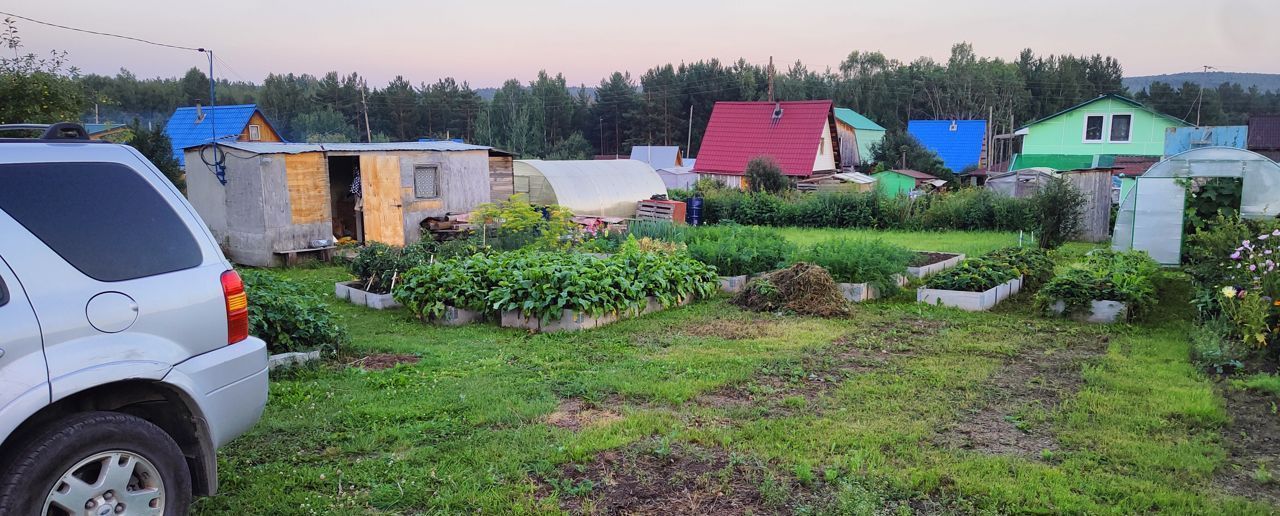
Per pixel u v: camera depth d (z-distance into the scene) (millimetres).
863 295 10562
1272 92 85062
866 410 5594
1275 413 5461
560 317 8398
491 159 18438
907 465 4512
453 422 5199
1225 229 10133
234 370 3666
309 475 4254
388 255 10828
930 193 23781
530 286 8477
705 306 9953
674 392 5949
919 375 6574
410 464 4484
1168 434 5090
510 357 7234
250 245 14570
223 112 38938
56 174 3273
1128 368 6785
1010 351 7527
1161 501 4035
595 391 6023
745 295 10047
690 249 12258
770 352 7484
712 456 4633
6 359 2842
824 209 23125
